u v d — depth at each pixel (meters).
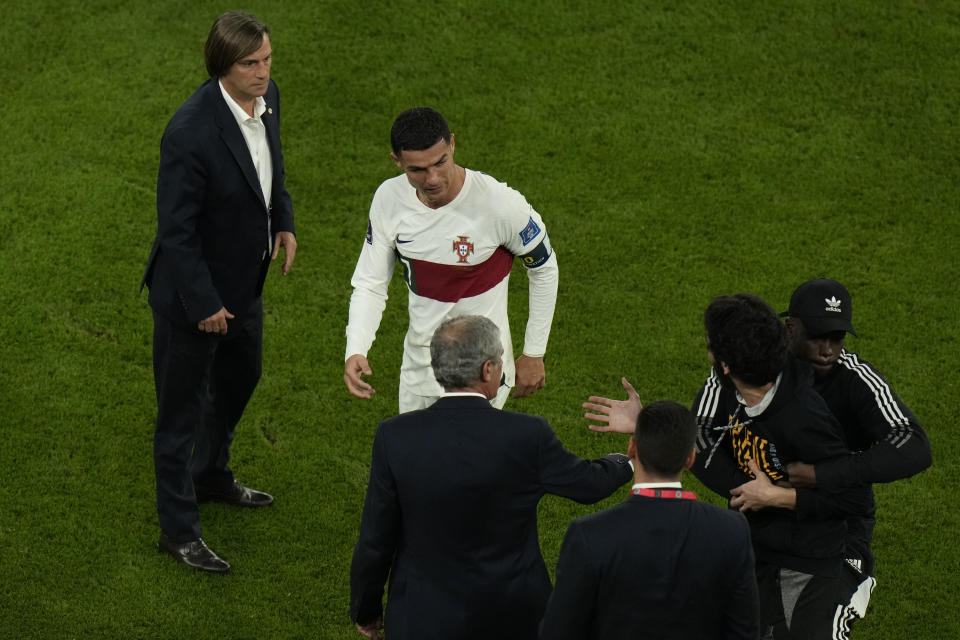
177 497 17.23
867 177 26.02
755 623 11.12
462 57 28.73
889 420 13.34
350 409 20.83
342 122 27.02
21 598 16.66
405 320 22.83
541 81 28.20
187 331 16.31
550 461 12.27
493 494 12.04
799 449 13.05
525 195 25.33
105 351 21.45
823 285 13.49
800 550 13.41
